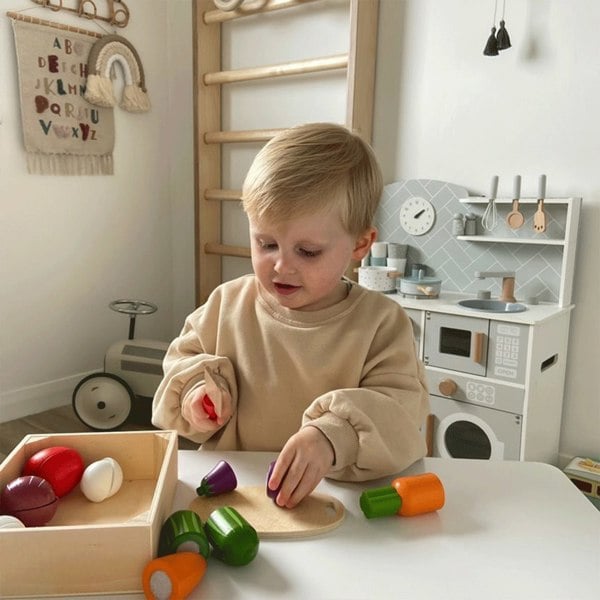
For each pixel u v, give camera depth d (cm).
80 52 226
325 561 44
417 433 62
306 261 61
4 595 41
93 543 41
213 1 235
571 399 184
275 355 71
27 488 47
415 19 199
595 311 177
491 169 191
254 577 42
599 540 48
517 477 59
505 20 183
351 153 64
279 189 59
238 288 78
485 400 163
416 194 202
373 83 208
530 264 184
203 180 250
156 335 277
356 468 57
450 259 198
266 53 237
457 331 167
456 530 49
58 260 233
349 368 68
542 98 180
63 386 239
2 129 208
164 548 43
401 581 42
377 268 189
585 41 171
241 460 63
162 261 276
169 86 269
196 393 66
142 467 58
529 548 46
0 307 216
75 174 234
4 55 206
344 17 213
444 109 197
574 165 177
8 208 214
